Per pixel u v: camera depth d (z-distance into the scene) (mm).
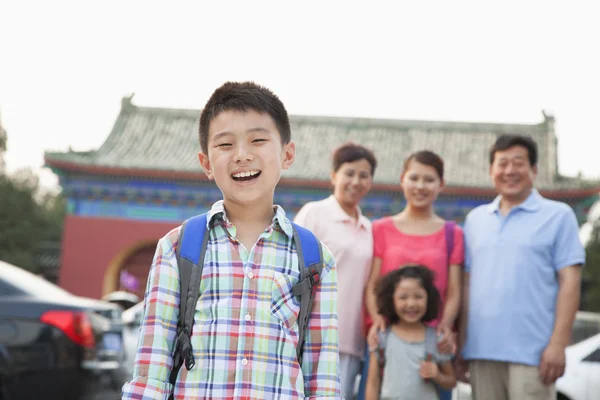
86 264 21891
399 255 4703
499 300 4324
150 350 2139
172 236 2271
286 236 2289
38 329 5406
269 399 2100
